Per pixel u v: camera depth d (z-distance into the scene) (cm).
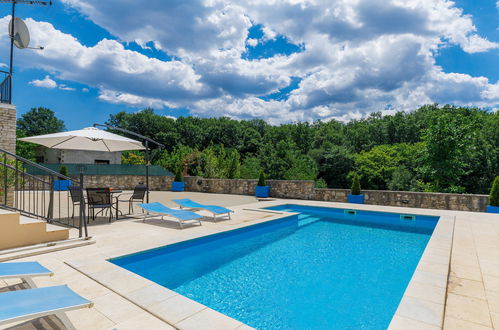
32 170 1650
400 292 420
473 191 2969
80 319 271
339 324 332
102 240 559
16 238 459
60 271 393
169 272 493
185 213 738
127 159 3284
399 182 3406
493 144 3070
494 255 486
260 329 322
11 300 220
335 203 1202
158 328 258
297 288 432
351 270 505
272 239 721
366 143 5488
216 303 383
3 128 878
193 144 5234
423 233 790
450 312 293
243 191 1579
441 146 2012
